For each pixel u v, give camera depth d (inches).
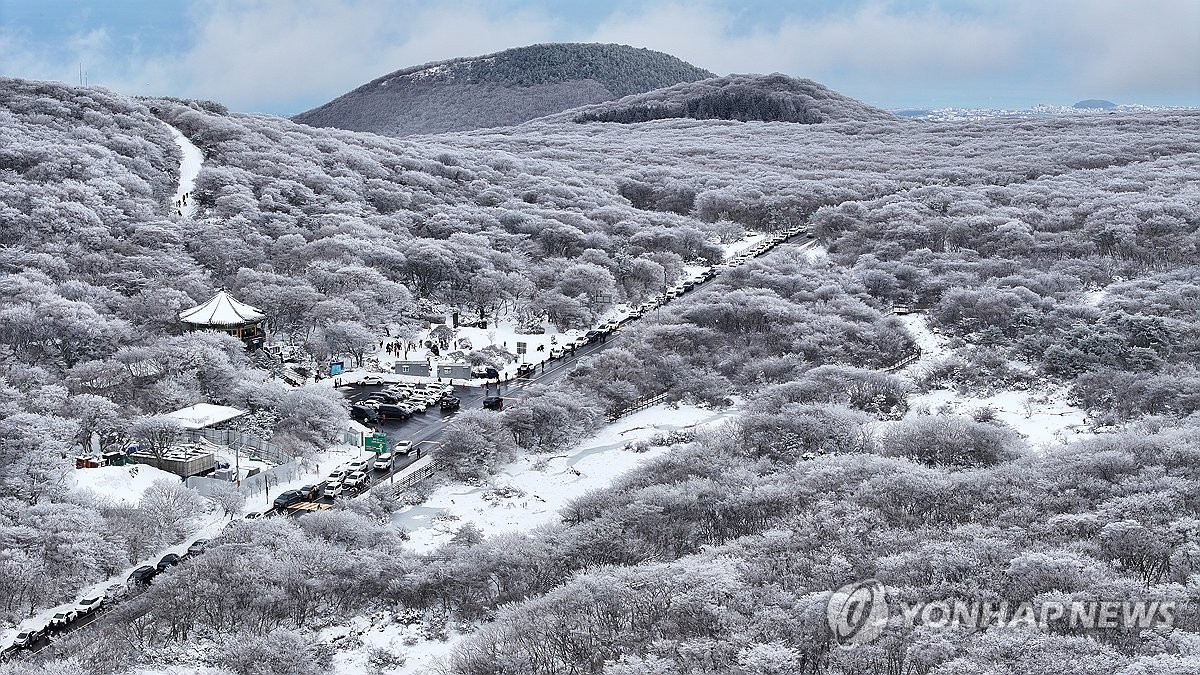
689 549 2844.5
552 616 2326.5
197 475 3570.4
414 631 2588.6
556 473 3821.4
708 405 4539.9
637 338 5295.3
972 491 2970.0
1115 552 2448.3
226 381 4315.9
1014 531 2591.0
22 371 4143.7
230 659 2361.0
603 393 4515.3
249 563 2775.6
